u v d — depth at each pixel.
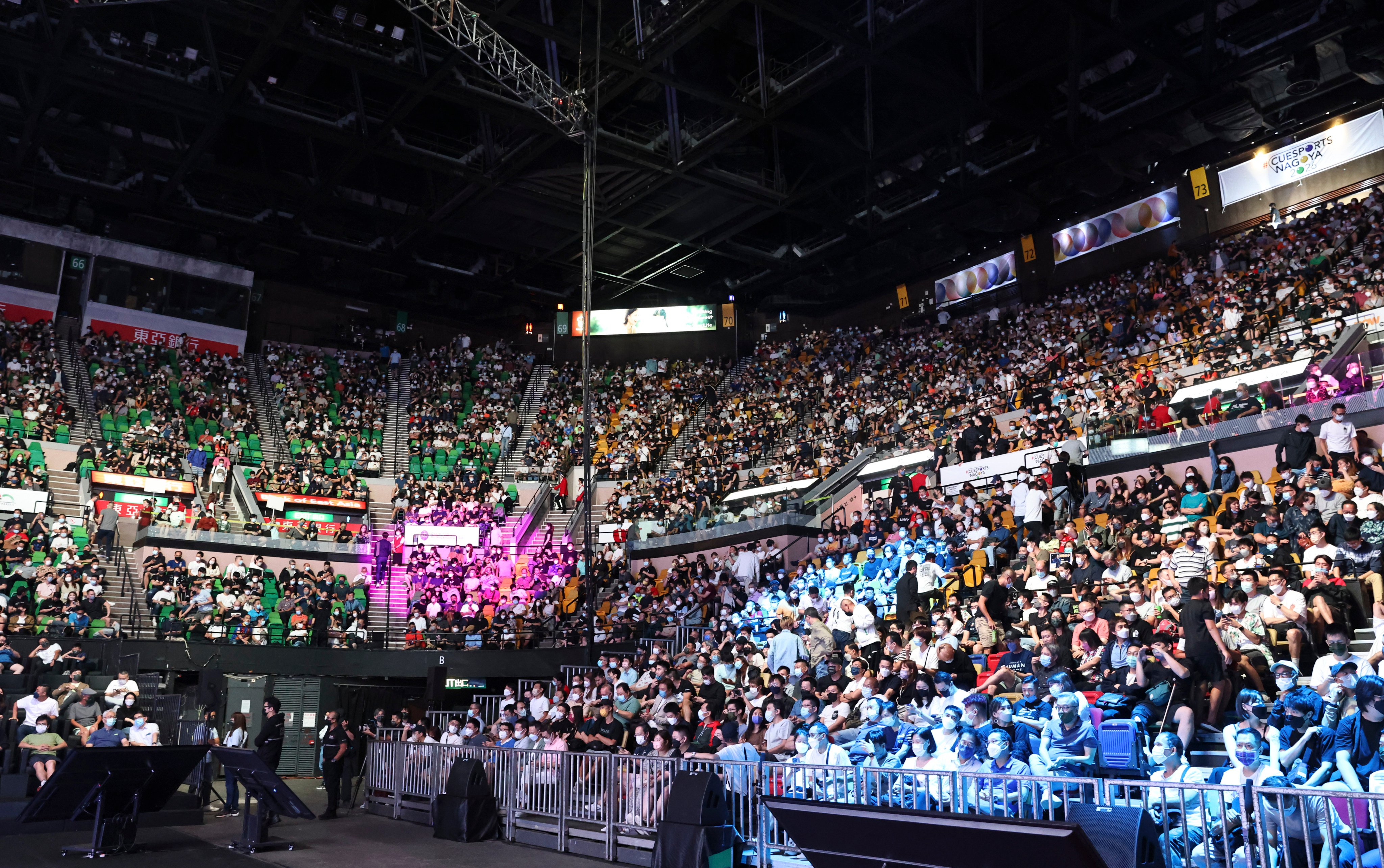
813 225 36.56
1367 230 22.78
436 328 40.97
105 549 23.31
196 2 22.92
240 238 36.31
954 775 7.07
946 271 35.38
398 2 22.20
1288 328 20.02
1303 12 23.72
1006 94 26.25
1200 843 6.86
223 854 9.92
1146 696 9.34
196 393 31.22
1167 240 29.41
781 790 8.73
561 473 32.06
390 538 27.86
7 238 31.92
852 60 24.73
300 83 27.81
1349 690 7.18
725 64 26.92
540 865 9.60
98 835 9.51
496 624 23.41
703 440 32.97
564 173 30.20
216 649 20.91
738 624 18.22
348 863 9.61
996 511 18.05
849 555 18.50
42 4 23.31
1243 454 16.66
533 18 24.42
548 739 12.86
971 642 12.95
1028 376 25.17
